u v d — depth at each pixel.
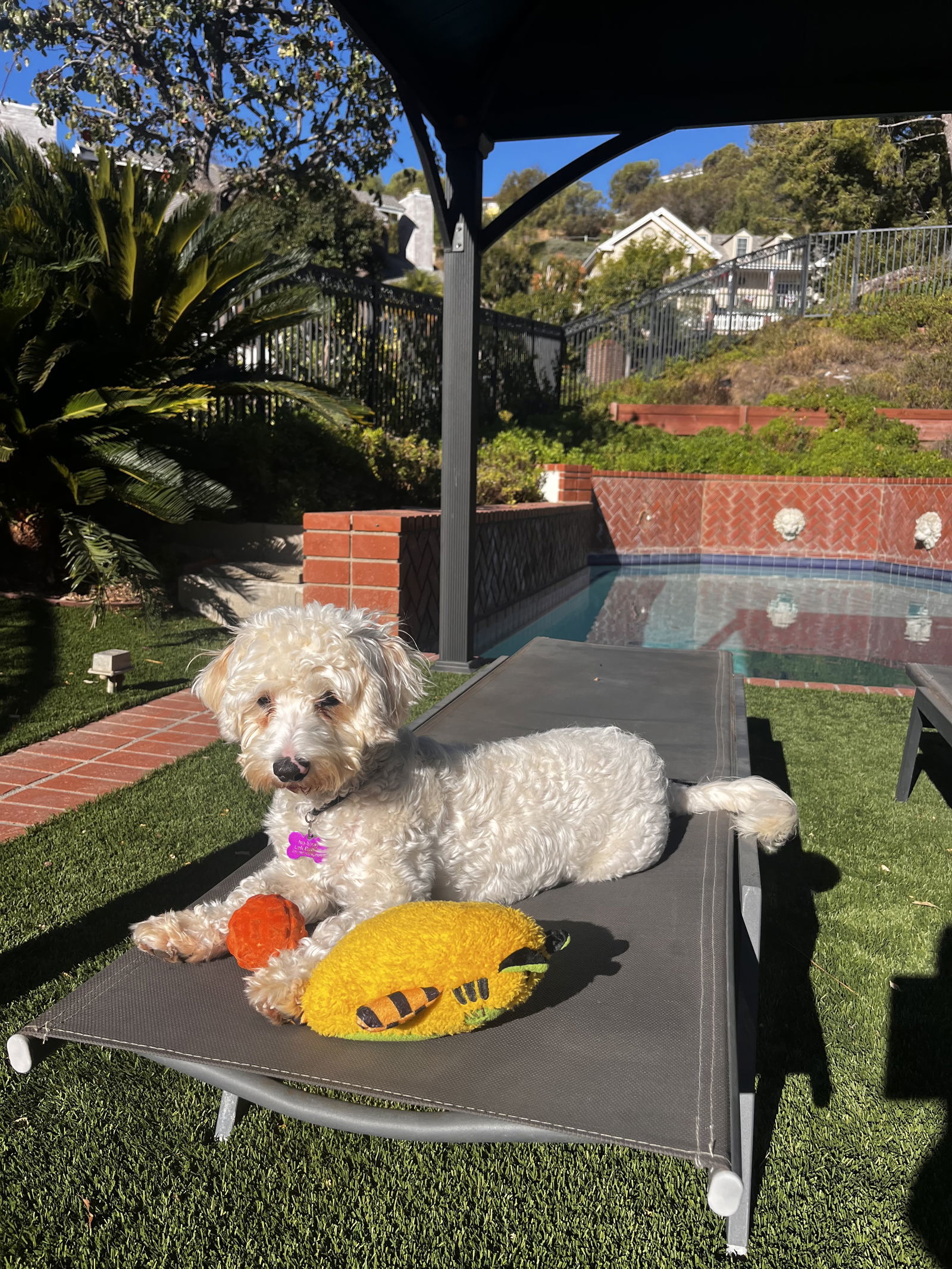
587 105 6.16
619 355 21.89
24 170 7.68
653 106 6.09
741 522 15.88
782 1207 2.05
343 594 6.85
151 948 1.95
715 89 6.09
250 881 2.16
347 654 2.02
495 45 5.54
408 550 6.86
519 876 2.27
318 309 8.35
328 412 8.05
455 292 6.20
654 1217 2.01
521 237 62.00
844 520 15.45
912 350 20.30
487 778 2.29
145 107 16.95
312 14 15.34
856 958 3.10
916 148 30.95
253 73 16.19
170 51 16.08
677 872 2.53
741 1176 1.41
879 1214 2.04
